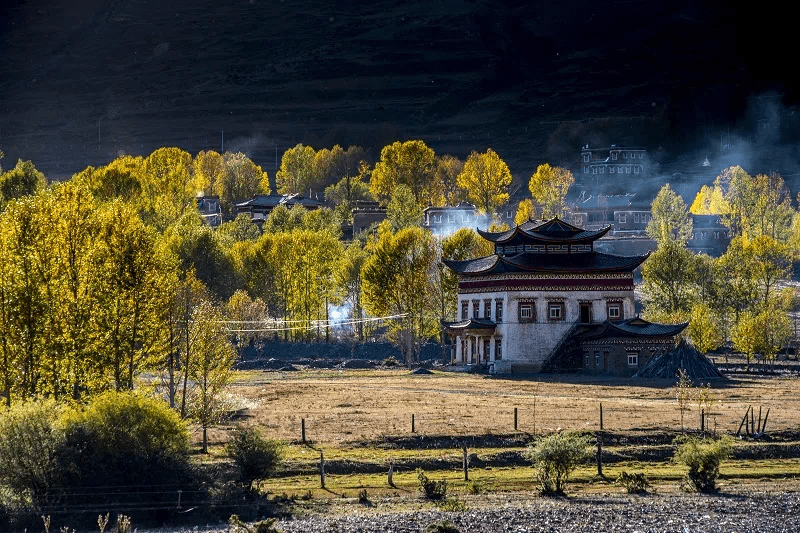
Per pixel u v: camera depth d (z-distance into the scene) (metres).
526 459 191.00
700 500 162.00
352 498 161.62
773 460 197.25
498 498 163.25
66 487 148.25
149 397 173.00
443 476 179.38
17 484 147.38
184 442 160.50
